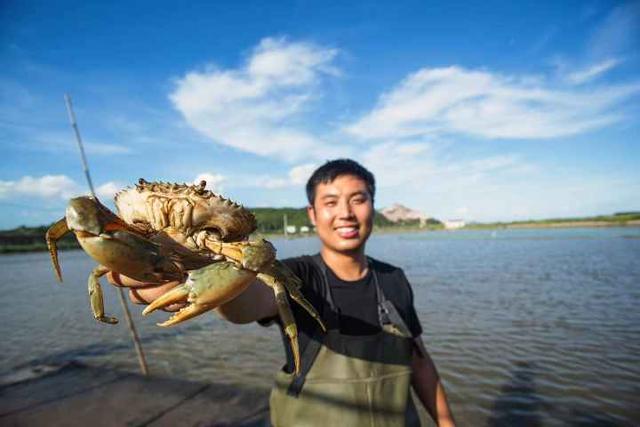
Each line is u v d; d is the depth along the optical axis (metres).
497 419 7.12
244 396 7.75
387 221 199.62
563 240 56.88
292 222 146.38
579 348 10.30
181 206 2.70
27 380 8.76
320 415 3.08
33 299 21.20
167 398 7.67
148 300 2.47
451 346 10.73
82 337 13.52
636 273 21.75
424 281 21.69
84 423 6.85
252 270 2.07
